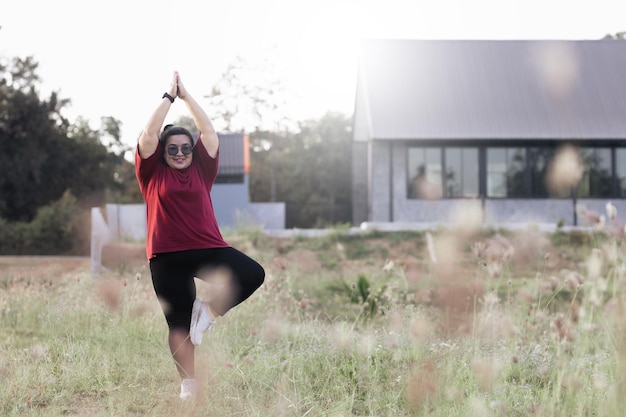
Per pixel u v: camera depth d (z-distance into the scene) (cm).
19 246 2852
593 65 2806
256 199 4938
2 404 474
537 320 679
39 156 4191
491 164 2634
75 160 4378
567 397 445
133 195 4266
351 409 470
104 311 760
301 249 1889
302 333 695
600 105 2670
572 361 534
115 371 557
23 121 4222
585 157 2634
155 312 749
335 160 5234
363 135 3105
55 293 1007
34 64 4334
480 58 2845
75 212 2952
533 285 867
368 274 1239
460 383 487
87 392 521
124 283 729
